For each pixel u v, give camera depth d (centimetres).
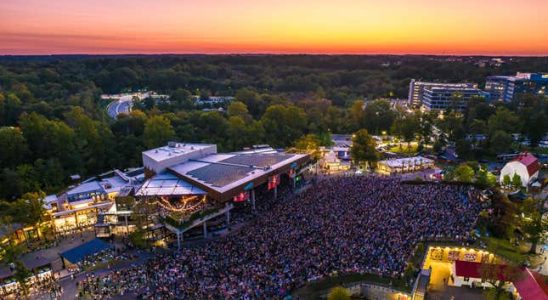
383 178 12838
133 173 12975
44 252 8381
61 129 13700
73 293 6756
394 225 8762
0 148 12531
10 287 6925
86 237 9181
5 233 8381
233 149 16700
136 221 8900
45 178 12144
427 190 11275
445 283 7519
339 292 6009
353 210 9588
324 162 15225
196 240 8838
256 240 8119
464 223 9050
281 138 18462
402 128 18075
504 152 16200
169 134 15850
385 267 7312
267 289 6531
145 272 7150
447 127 17975
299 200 10562
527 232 8406
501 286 6800
